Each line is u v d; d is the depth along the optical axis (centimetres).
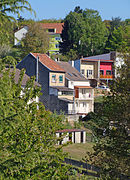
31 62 15200
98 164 3781
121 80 3900
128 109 3772
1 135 2092
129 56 3959
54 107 14000
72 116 12738
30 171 2319
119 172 3591
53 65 15375
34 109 2492
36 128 2455
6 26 1598
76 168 3328
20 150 2248
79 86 16175
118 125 3825
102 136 3872
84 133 10669
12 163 2155
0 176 2072
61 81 15212
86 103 16062
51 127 2545
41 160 2353
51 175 2372
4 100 1841
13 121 1958
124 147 3650
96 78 19750
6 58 1875
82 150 9131
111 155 3656
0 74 1923
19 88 2470
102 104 4034
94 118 3981
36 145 2394
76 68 19262
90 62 19738
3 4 1614
